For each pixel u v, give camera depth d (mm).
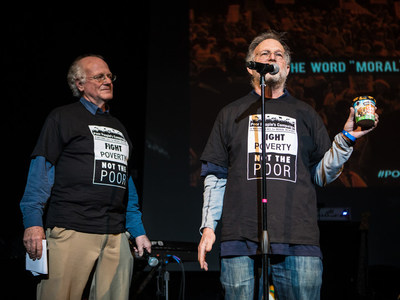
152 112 5574
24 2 4398
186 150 5531
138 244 2355
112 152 2191
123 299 2111
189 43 5594
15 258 2994
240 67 5516
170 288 4379
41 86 4406
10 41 4312
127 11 4895
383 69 5426
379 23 5496
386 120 5344
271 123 1944
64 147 2131
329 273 3875
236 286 1816
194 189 5465
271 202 1838
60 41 4574
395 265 5219
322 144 1984
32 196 2035
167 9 5699
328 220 3996
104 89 2334
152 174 5488
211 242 1883
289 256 1809
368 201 5324
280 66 2039
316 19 5512
